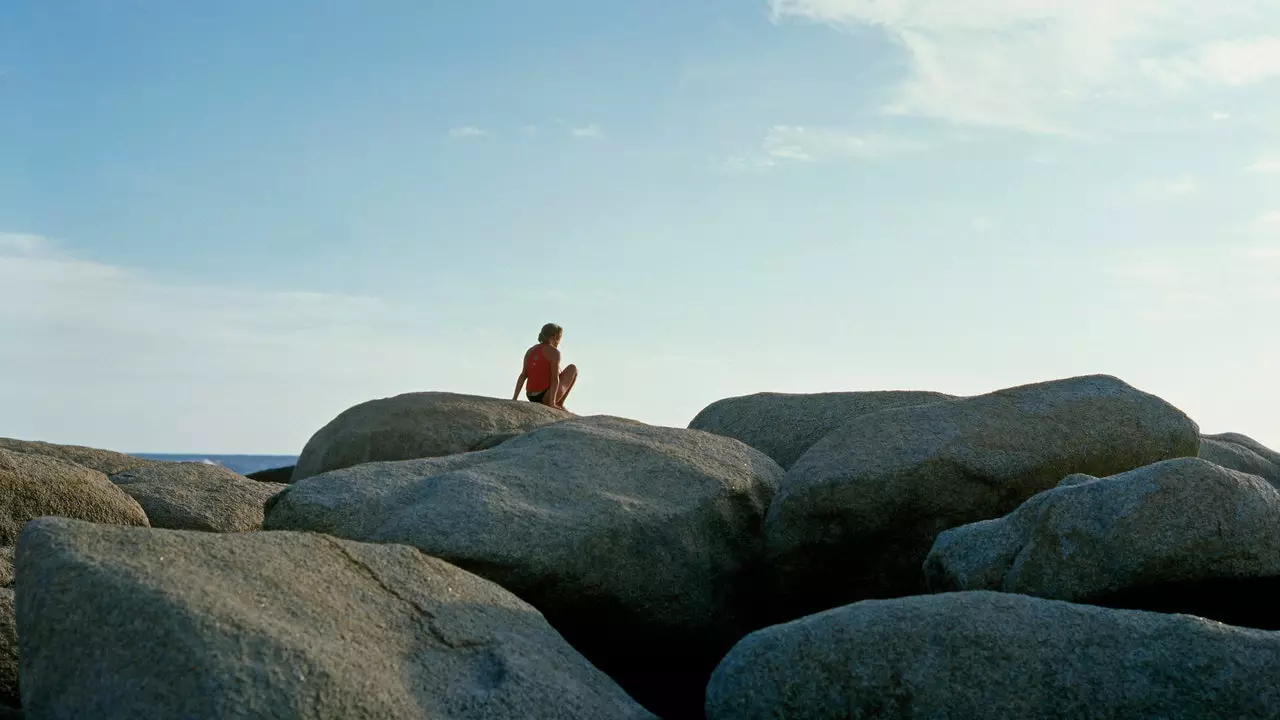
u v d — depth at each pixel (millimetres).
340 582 5035
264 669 4211
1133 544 5629
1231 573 5609
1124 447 7688
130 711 4086
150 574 4484
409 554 5488
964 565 6145
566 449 7570
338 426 11234
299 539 5238
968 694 4598
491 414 11234
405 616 5004
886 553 7375
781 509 7402
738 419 9961
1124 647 4621
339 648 4512
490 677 4812
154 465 10617
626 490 7168
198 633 4234
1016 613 4766
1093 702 4543
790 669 4723
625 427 8211
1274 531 5656
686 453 7742
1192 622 4652
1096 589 5695
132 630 4246
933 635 4688
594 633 6781
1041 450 7441
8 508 7875
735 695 4781
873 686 4648
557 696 4805
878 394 9742
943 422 7629
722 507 7332
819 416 9586
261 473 14586
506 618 5336
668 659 7098
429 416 11031
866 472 7254
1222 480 5703
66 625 4312
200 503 9719
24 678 4363
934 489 7258
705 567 7125
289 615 4617
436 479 7125
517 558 6391
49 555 4539
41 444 10992
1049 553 5828
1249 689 4430
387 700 4367
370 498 6973
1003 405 7805
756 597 7516
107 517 8438
